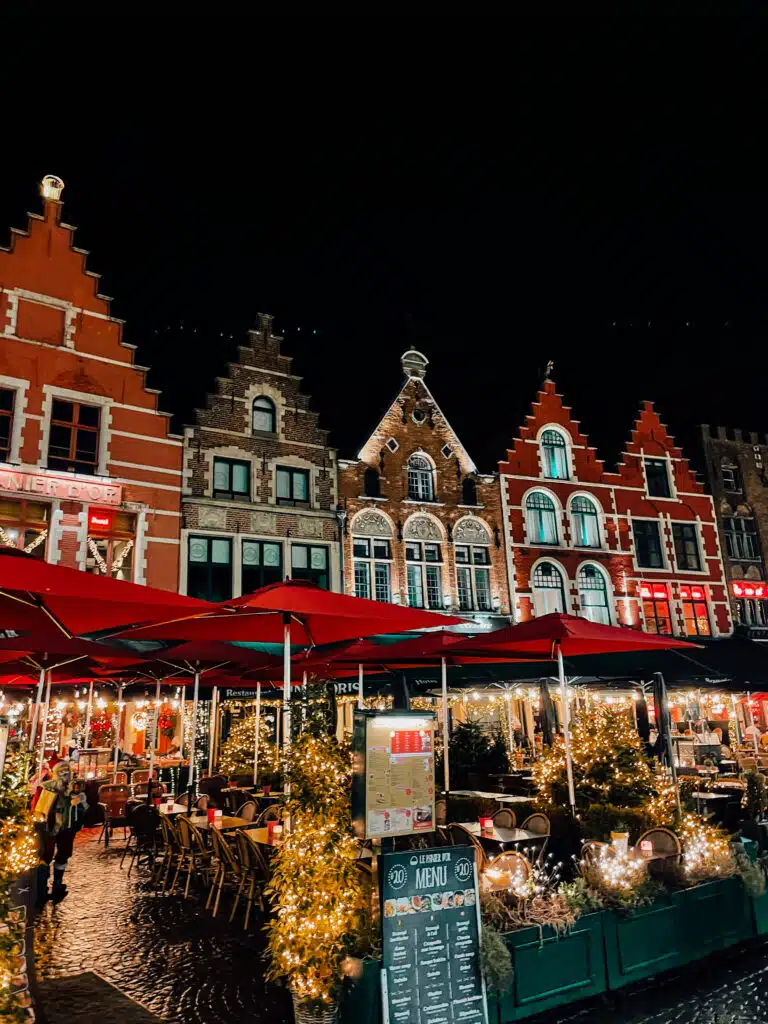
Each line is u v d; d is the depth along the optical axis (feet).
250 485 71.10
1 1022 16.93
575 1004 21.63
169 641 41.22
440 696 65.05
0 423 61.00
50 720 63.46
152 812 39.58
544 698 57.11
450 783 52.08
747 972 24.41
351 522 75.41
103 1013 20.80
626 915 23.34
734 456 99.86
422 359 84.53
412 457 81.25
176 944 27.07
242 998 21.89
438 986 19.08
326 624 31.35
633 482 92.38
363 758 20.10
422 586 77.66
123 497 64.34
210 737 57.93
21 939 18.15
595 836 30.30
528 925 21.35
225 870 31.96
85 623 26.61
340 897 19.57
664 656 46.68
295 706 23.12
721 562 94.02
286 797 21.36
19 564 22.86
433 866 19.88
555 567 84.99
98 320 66.59
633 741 35.83
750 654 48.29
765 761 65.00
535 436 88.43
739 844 28.53
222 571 68.28
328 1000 18.72
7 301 62.44
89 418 65.10
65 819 35.29
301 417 75.51
